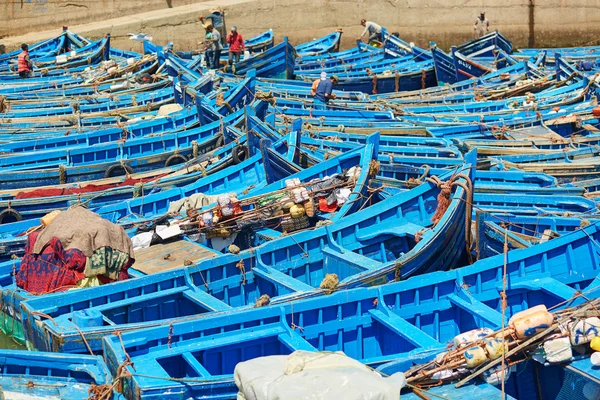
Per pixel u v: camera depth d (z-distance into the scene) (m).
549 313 10.20
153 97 28.48
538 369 10.61
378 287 12.24
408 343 11.88
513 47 42.03
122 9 42.28
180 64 31.34
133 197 18.94
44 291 13.16
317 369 9.23
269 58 33.56
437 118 25.44
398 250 15.42
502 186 18.09
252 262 14.05
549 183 18.73
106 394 10.02
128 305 12.59
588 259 13.95
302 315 11.91
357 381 9.00
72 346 11.17
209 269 13.61
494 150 21.17
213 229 15.66
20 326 12.93
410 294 12.49
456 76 33.12
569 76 28.59
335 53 38.66
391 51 37.50
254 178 19.36
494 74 31.64
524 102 27.00
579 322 9.99
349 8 43.00
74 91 30.47
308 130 22.16
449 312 12.70
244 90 25.69
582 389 9.93
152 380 9.88
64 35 38.38
